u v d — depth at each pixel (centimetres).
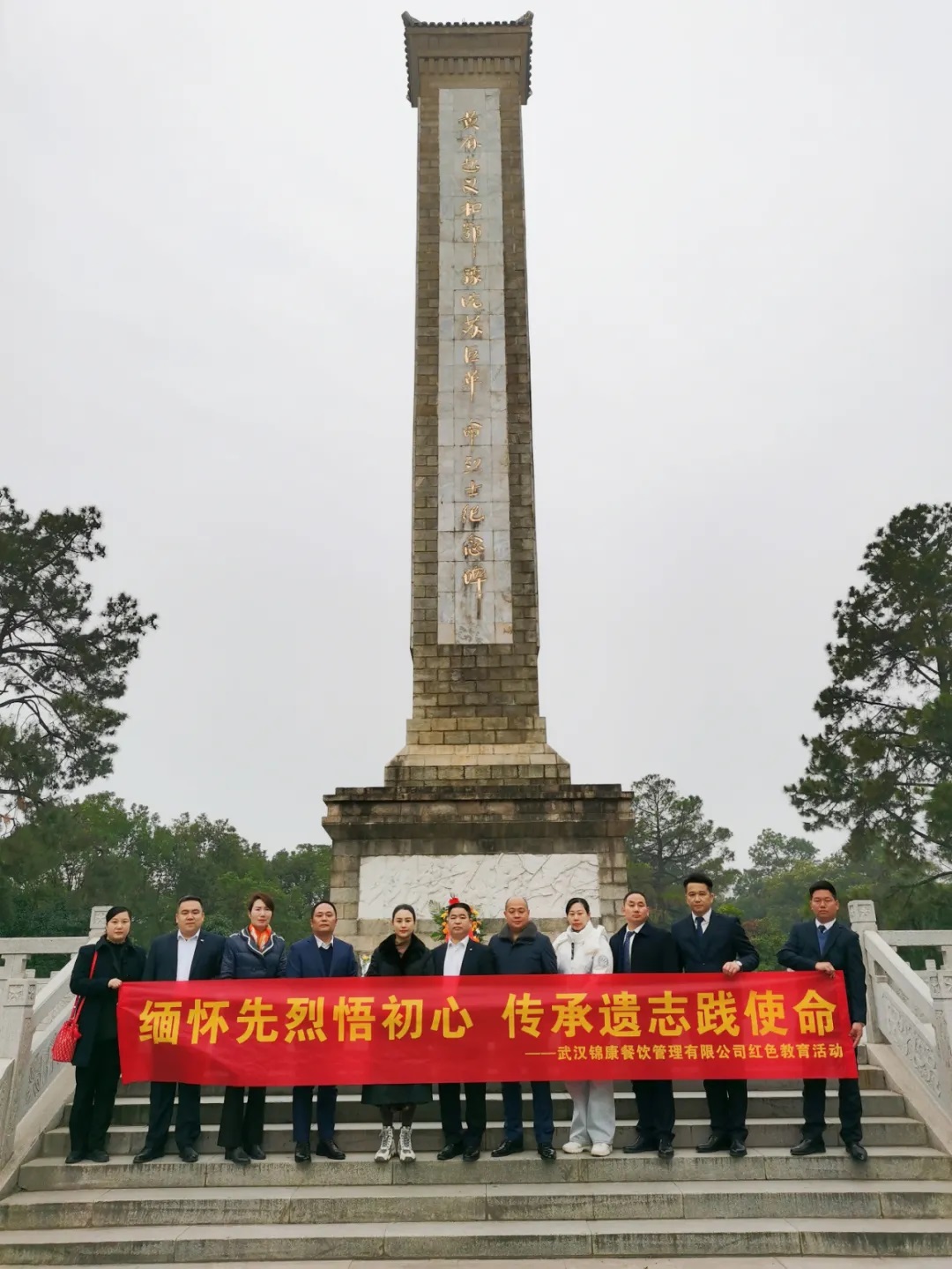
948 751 2920
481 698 1756
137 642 3366
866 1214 774
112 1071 873
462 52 2155
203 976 900
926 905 2838
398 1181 827
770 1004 866
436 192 2056
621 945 926
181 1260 736
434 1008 865
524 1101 952
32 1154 867
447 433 1903
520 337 1961
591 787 1584
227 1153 841
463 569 1825
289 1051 849
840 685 3316
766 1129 887
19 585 3188
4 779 2933
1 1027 884
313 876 7025
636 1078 845
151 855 5741
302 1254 737
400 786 1638
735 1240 736
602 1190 793
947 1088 883
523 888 1538
